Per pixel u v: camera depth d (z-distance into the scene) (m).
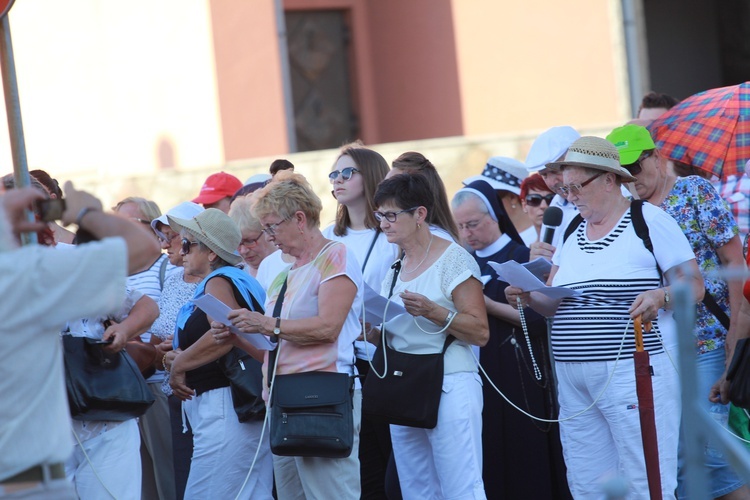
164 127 33.00
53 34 33.09
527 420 14.64
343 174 15.45
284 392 12.05
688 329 7.82
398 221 13.28
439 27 40.53
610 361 12.40
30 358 7.46
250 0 32.88
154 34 32.88
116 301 7.43
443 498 13.26
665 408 12.43
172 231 16.06
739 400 12.95
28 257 7.32
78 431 11.93
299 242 12.55
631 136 13.84
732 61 42.00
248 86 32.88
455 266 13.10
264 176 19.61
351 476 12.50
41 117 33.34
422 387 12.94
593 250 12.65
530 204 17.38
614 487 7.60
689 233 13.73
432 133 41.44
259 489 13.91
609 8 34.75
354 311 12.58
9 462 7.49
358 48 44.34
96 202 7.85
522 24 37.22
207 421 13.58
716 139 15.68
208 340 13.13
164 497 16.28
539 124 37.06
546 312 13.05
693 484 7.85
